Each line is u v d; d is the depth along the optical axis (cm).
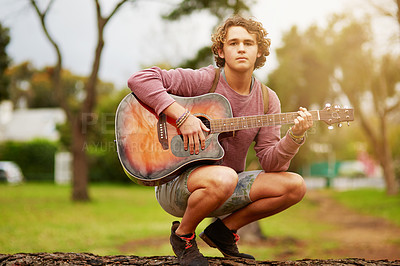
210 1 1133
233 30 210
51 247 664
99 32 1416
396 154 2803
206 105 213
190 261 196
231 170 199
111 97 2086
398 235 944
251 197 216
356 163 4225
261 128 225
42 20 1465
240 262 207
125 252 666
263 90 226
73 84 5019
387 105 2055
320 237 941
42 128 4016
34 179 2853
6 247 639
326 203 1894
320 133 1728
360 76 1873
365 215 1391
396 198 1756
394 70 1867
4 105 4669
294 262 210
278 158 212
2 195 1697
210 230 227
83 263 204
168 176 205
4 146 2822
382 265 206
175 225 209
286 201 215
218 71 222
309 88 1861
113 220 1105
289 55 1817
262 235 909
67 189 2181
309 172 3747
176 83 213
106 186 2606
